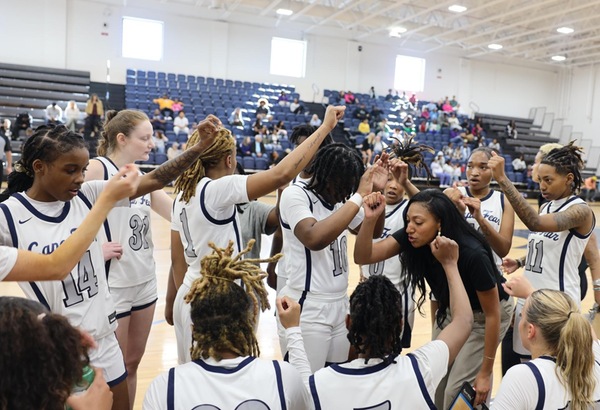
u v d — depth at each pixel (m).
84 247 1.25
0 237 1.47
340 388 1.32
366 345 1.35
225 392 1.19
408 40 17.88
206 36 15.94
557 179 2.43
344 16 15.29
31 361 0.86
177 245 2.03
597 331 2.49
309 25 16.84
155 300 2.35
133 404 2.38
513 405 1.39
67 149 1.43
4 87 13.59
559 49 17.84
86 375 1.15
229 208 1.80
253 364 1.24
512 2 13.84
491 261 1.80
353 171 1.85
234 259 1.38
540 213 2.59
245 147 13.47
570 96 20.12
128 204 2.17
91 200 1.67
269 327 3.78
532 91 20.44
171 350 3.29
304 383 1.34
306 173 2.12
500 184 2.20
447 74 19.12
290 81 17.06
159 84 15.23
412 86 18.77
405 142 2.73
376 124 16.36
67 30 14.57
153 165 12.08
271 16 16.25
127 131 2.16
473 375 1.99
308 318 1.87
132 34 15.29
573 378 1.37
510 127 18.69
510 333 2.51
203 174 1.83
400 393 1.31
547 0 12.72
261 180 1.63
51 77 14.09
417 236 1.78
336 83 17.64
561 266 2.45
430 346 1.43
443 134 17.45
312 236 1.67
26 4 14.07
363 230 1.75
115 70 15.07
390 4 14.41
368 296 1.36
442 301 1.93
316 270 1.89
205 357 1.25
